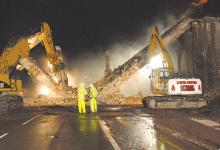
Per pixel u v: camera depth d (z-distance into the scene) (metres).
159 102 25.39
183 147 10.85
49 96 36.00
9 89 24.98
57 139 12.64
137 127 15.52
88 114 22.23
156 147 10.93
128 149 10.67
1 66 25.53
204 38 35.97
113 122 17.53
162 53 28.69
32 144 11.74
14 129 15.53
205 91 35.84
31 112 24.64
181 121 17.16
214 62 36.12
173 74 27.19
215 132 13.40
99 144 11.54
